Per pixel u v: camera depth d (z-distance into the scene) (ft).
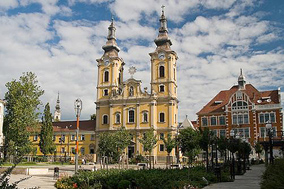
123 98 262.88
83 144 291.79
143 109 254.68
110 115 263.29
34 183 86.33
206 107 287.89
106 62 278.05
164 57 259.60
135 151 248.93
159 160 240.73
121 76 288.92
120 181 67.77
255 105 261.24
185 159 242.58
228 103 271.90
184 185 69.10
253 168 155.33
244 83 286.66
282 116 252.62
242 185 78.54
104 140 122.83
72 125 310.65
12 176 107.96
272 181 50.80
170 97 249.75
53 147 270.26
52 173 128.88
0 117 209.77
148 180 67.56
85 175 77.51
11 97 199.62
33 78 203.82
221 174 93.71
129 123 256.52
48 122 271.28
